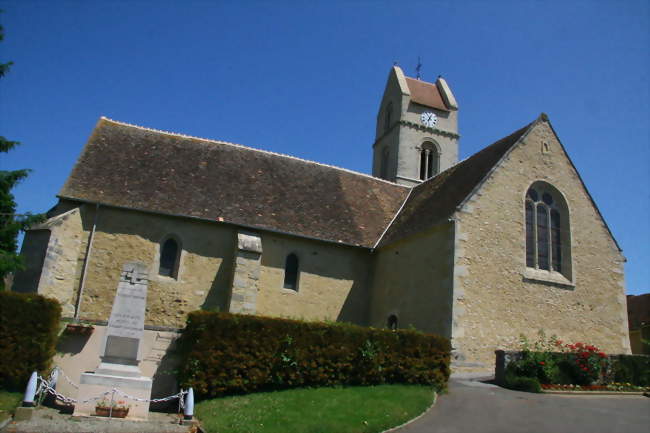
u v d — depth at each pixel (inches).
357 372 569.6
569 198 850.8
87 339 540.7
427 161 1540.4
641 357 699.4
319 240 868.0
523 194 810.8
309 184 1003.3
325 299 863.1
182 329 555.5
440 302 725.9
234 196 880.3
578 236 842.2
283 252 852.0
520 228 791.1
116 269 748.6
